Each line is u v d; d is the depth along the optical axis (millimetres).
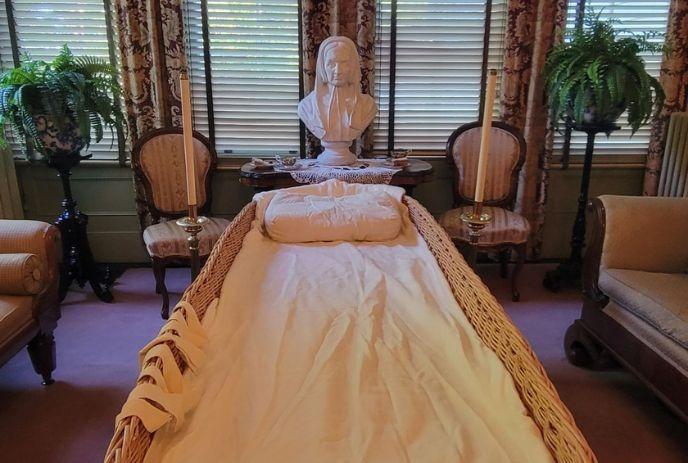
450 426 969
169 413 925
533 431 934
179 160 3053
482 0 3150
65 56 2717
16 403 2021
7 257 1953
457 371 1152
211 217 3135
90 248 3254
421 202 3490
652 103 2705
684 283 1941
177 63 3057
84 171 3314
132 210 3414
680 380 1667
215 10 3098
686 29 3059
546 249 3533
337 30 3059
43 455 1746
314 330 1321
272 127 3322
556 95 2846
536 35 3068
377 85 3277
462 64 3260
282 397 1051
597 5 3148
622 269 2098
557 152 3404
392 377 1121
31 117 2576
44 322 2072
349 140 2889
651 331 1817
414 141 3395
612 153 3428
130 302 2957
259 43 3170
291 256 1895
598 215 2176
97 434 1850
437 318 1376
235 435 944
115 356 2375
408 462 884
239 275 1607
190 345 1124
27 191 3322
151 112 3166
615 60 2664
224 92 3234
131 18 2979
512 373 1101
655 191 3309
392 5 3133
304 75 3154
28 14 3074
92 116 2707
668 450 1782
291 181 2688
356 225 2062
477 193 1620
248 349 1230
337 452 901
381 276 1680
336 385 1088
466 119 3359
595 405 2027
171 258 2703
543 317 2781
